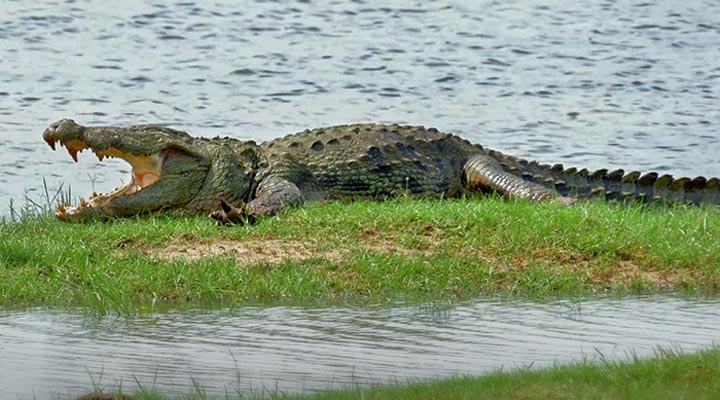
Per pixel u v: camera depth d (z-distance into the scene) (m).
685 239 46.25
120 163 70.25
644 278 43.25
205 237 45.56
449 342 34.81
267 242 45.12
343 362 32.44
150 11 112.94
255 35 107.62
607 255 44.62
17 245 43.34
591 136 80.19
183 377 30.83
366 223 46.56
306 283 41.16
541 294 41.69
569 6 124.12
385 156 54.75
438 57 103.12
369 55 102.56
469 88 93.69
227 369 31.69
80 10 111.56
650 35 113.75
